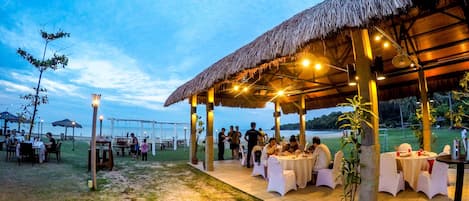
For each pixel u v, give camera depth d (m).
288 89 9.53
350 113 3.32
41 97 13.21
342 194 4.95
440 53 5.83
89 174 7.34
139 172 7.83
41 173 7.33
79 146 16.50
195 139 9.46
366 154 3.25
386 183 4.72
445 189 4.50
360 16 2.76
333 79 8.18
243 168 8.28
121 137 16.66
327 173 5.50
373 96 3.31
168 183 6.31
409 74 7.02
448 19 4.69
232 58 5.37
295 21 3.80
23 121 14.14
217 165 8.96
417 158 4.87
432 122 7.03
